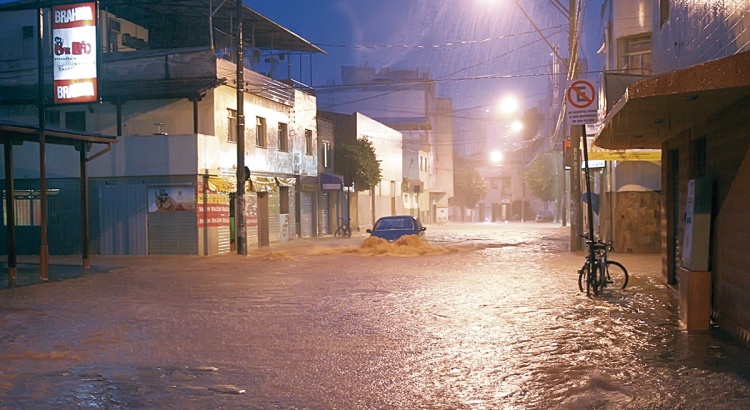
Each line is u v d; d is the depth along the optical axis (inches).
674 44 474.6
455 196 3513.8
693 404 227.0
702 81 292.2
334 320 404.8
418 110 2662.4
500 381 261.0
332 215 1635.1
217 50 1375.5
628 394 239.3
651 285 562.3
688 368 275.9
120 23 1293.1
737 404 226.4
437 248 1002.1
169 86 1031.0
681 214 477.1
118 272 722.2
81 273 708.0
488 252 984.9
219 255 978.7
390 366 287.4
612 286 557.9
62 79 680.4
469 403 233.6
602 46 1176.2
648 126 433.7
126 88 1042.7
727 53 343.6
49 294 544.1
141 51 1089.4
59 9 679.1
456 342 335.6
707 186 366.6
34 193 1023.6
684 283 374.3
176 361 301.7
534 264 783.7
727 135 344.2
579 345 324.8
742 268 321.1
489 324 386.0
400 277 647.1
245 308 456.4
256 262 844.0
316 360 300.4
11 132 636.1
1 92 1124.5
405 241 976.3
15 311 452.8
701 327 360.5
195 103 1021.8
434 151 2935.5
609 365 283.0
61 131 682.2
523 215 3284.9
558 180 2915.8
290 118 1358.3
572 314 418.9
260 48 1486.2
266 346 331.3
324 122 1596.9
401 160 2310.5
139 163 982.4
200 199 973.8
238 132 962.7
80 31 677.3
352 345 331.6
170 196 975.0
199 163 965.8
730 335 342.0
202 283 613.6
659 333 353.4
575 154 975.6
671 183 538.9
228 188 1037.2
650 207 927.7
